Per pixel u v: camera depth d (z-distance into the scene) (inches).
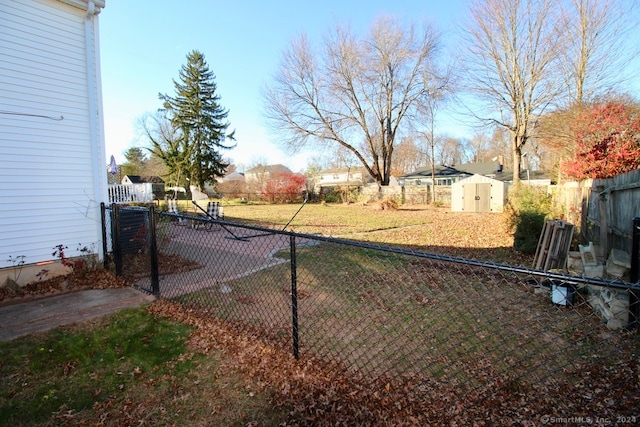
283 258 246.7
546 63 570.3
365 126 916.6
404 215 617.6
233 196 1109.1
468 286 178.2
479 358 109.0
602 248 191.3
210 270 214.8
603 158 326.6
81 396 92.7
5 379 99.5
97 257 215.9
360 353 112.5
